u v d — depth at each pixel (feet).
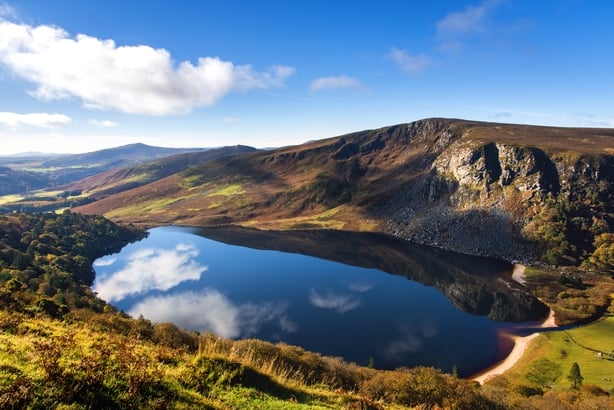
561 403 157.79
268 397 45.55
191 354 53.26
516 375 282.36
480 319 401.70
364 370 166.71
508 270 574.56
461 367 301.84
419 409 67.62
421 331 370.73
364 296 477.36
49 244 637.71
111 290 507.71
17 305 92.63
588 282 498.28
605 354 304.91
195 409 34.78
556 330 369.30
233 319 401.29
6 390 28.22
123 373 36.17
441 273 572.51
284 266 626.64
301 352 177.17
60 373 32.17
